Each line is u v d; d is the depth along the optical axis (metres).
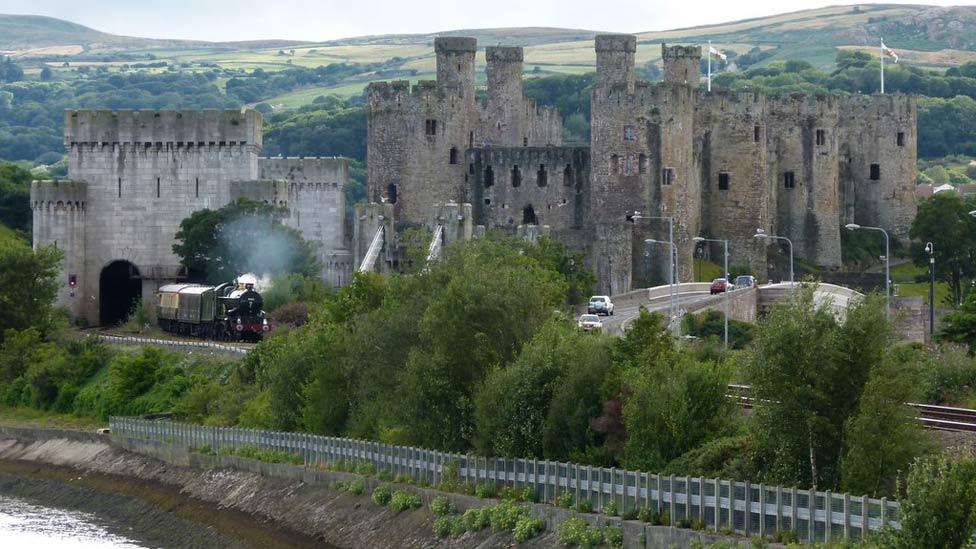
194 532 130.25
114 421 160.50
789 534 90.56
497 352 123.94
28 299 198.62
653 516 98.31
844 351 97.12
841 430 96.06
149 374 173.25
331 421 137.00
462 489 113.75
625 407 106.69
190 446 147.12
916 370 100.81
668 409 105.06
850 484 92.06
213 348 177.62
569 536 99.88
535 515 105.06
